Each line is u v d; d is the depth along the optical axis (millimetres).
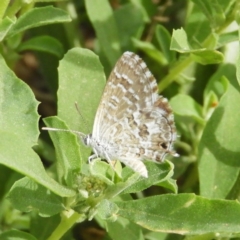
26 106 138
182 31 145
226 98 151
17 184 133
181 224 132
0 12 140
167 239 151
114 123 137
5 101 138
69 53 144
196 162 163
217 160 148
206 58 147
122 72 134
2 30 139
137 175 131
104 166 131
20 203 133
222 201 131
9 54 161
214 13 150
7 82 139
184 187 162
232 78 163
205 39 156
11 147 127
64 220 135
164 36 165
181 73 164
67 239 156
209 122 150
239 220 131
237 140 149
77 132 139
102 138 136
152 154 136
